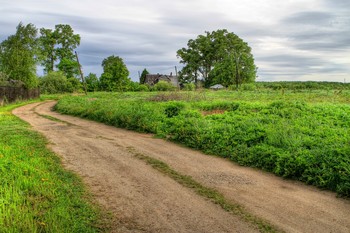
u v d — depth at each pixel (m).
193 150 11.25
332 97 31.20
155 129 14.99
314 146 9.17
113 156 10.09
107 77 72.38
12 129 15.02
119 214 5.72
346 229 5.21
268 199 6.52
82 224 5.18
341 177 6.95
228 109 20.34
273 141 10.09
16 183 6.60
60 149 10.91
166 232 5.07
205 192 6.88
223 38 93.38
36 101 44.19
